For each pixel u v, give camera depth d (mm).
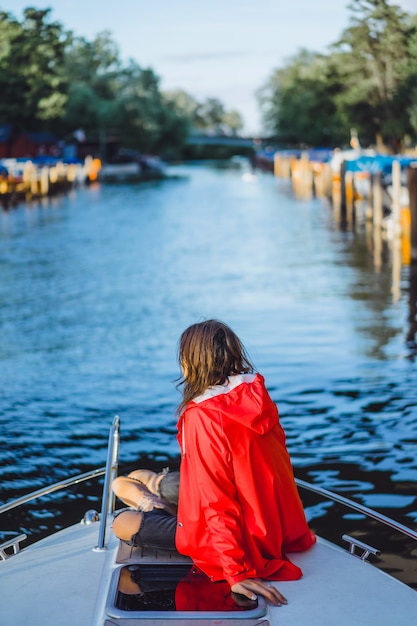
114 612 3051
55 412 8547
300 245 24641
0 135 73438
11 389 9383
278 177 77312
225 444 3240
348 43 41625
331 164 46000
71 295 16203
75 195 53812
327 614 3133
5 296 16172
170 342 11789
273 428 3441
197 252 23453
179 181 71688
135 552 3551
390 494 6363
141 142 95438
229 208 40844
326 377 9703
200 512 3273
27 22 76188
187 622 3004
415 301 14781
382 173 28859
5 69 73500
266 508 3355
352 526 5809
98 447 7566
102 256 22875
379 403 8680
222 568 3281
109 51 101688
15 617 3152
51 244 26312
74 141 85250
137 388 9391
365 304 14594
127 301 15375
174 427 8055
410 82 39031
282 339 11836
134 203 45938
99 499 6387
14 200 45812
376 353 10859
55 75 76625
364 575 3445
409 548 5434
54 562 3600
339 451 7312
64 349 11438
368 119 43438
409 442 7500
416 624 3088
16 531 5848
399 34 39844
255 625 2996
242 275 18609
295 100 82062
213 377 3355
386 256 21469
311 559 3576
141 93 101875
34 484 6719
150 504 3715
